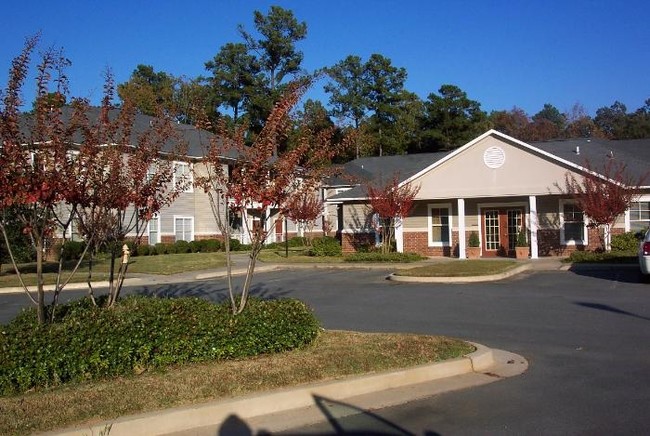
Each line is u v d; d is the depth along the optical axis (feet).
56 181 25.18
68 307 29.43
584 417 20.26
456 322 38.34
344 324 38.42
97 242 30.27
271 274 78.02
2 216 26.43
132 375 24.22
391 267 80.18
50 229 26.99
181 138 52.06
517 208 92.38
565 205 88.63
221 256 105.29
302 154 30.01
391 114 209.67
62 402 20.71
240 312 28.30
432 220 96.84
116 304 30.25
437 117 209.46
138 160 30.50
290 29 194.90
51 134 26.27
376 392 23.56
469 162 89.97
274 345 27.02
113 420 19.39
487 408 21.50
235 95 187.83
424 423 20.20
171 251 114.01
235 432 19.58
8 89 25.02
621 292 49.52
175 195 32.58
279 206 29.66
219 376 23.50
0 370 21.95
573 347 30.66
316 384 22.90
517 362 27.76
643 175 82.74
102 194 28.73
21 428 18.69
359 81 211.20
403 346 28.30
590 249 87.10
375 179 102.12
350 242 101.24
